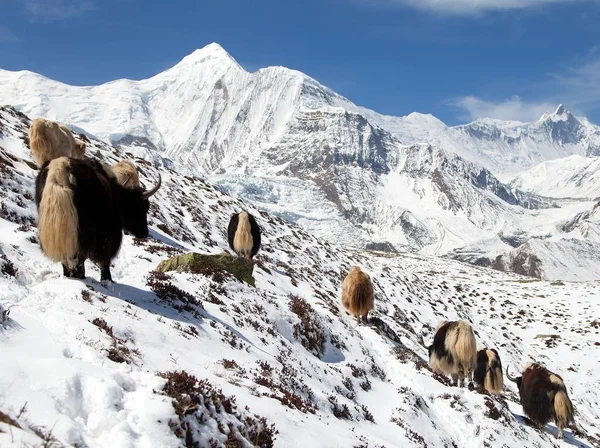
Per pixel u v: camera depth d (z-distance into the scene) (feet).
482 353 57.88
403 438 37.55
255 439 20.74
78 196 28.84
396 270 154.40
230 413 20.99
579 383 107.55
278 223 130.00
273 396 27.55
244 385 27.07
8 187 50.93
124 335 25.82
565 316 153.79
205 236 87.81
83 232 28.96
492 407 52.03
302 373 39.32
